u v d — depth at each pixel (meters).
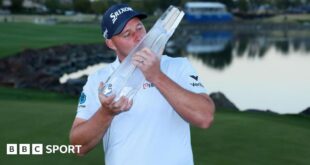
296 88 25.39
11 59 28.45
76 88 19.11
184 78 2.45
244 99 22.23
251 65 39.59
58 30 60.34
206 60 44.16
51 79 19.53
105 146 2.60
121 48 2.33
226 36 86.12
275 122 8.16
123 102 2.17
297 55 50.03
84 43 45.47
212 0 119.81
